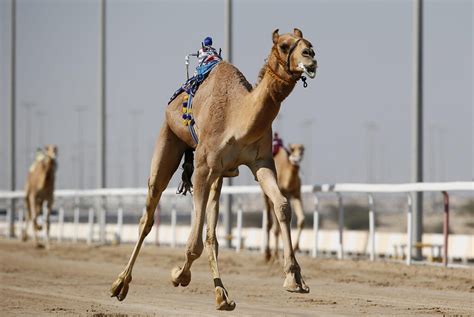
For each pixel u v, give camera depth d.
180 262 35.50
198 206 18.62
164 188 21.19
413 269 29.83
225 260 35.47
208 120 18.66
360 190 33.03
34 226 46.59
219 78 19.08
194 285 26.61
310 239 42.66
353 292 24.59
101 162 57.28
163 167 20.95
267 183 18.14
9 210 60.84
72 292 24.88
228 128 18.45
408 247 31.20
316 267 31.75
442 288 25.38
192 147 20.67
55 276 29.83
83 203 65.19
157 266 34.06
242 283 27.28
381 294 24.06
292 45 17.42
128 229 53.28
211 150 18.55
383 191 32.09
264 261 34.62
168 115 20.62
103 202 50.59
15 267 33.22
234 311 20.48
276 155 34.81
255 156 18.44
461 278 27.47
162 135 20.98
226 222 44.12
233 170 18.95
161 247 44.66
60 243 51.16
